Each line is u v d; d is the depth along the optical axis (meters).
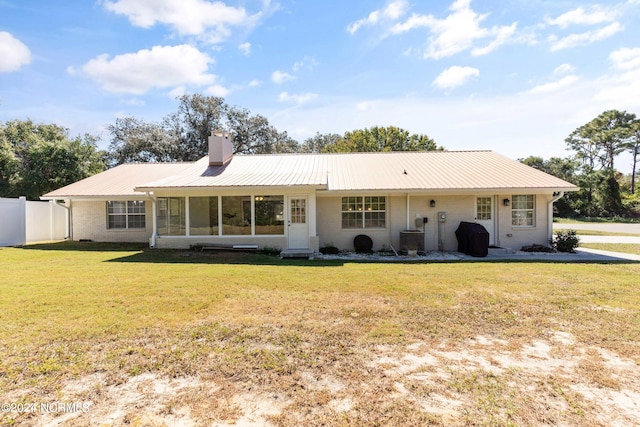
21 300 5.37
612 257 10.65
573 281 6.84
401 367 3.24
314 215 11.58
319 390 2.83
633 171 45.28
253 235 11.78
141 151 29.81
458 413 2.52
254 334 4.04
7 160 19.72
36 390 2.81
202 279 7.03
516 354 3.53
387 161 15.12
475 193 12.14
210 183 11.40
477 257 10.86
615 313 4.81
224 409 2.57
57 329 4.12
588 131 47.28
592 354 3.53
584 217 35.50
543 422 2.42
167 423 2.40
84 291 5.99
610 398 2.73
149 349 3.60
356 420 2.43
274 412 2.53
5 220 13.52
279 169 13.78
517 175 12.70
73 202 14.65
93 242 14.18
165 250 11.60
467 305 5.20
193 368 3.20
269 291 6.05
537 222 12.55
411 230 12.43
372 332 4.10
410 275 7.51
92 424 2.38
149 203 14.47
